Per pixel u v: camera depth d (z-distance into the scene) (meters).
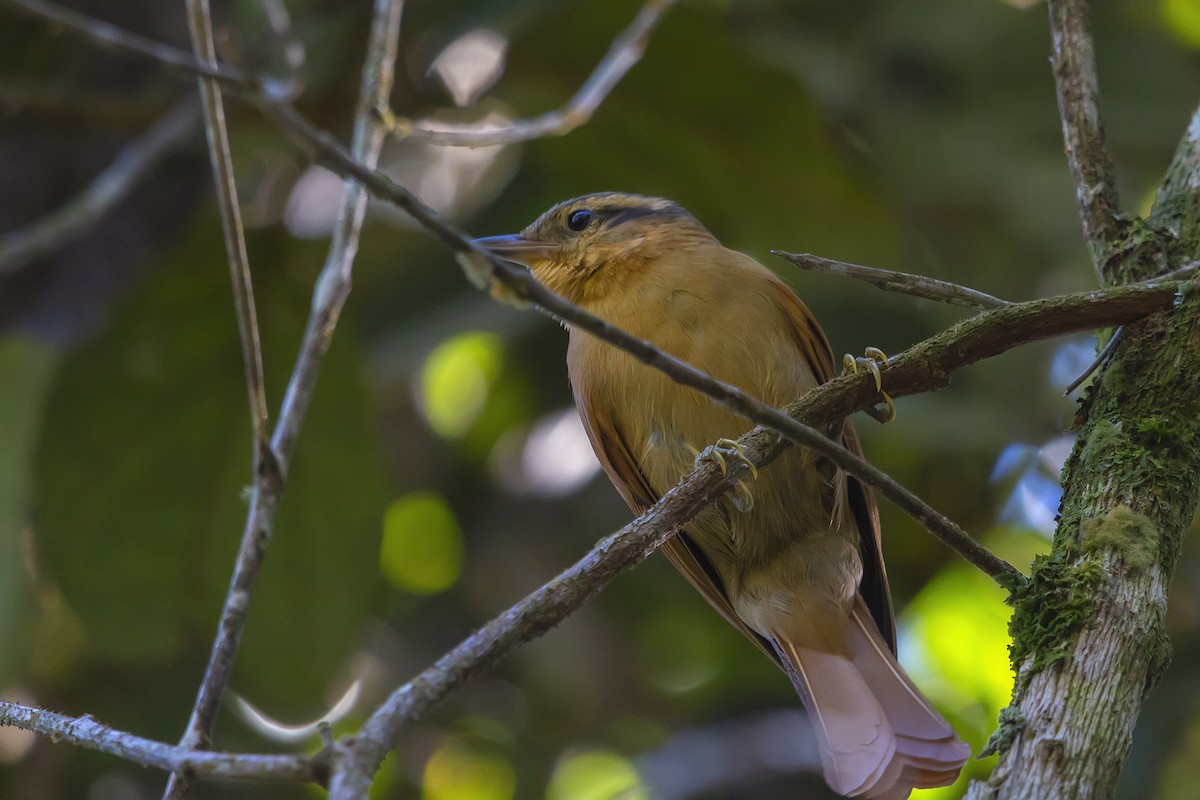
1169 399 5.36
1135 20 12.91
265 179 12.19
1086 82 6.21
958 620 11.75
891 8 12.25
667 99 10.31
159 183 10.08
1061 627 4.81
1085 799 4.37
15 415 9.58
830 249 10.93
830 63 12.02
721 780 11.05
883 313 11.23
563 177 11.26
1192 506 5.23
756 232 10.96
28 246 8.41
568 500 12.38
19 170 9.68
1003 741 4.59
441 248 12.17
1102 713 4.56
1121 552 4.95
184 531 9.68
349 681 10.09
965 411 10.83
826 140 10.27
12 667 9.52
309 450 9.70
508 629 4.80
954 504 11.74
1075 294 5.53
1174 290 5.48
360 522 9.76
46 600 11.38
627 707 12.55
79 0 9.66
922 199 11.65
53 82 9.76
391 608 11.78
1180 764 10.54
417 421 13.05
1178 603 10.67
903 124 11.87
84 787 11.03
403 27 9.98
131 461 9.58
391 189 4.33
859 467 4.94
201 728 5.34
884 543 11.86
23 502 9.52
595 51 10.19
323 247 11.46
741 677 12.05
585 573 5.13
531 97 11.08
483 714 12.63
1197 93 11.95
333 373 9.59
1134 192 11.64
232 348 9.66
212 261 9.63
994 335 5.50
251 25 9.78
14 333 9.68
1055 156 11.64
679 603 12.41
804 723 11.51
